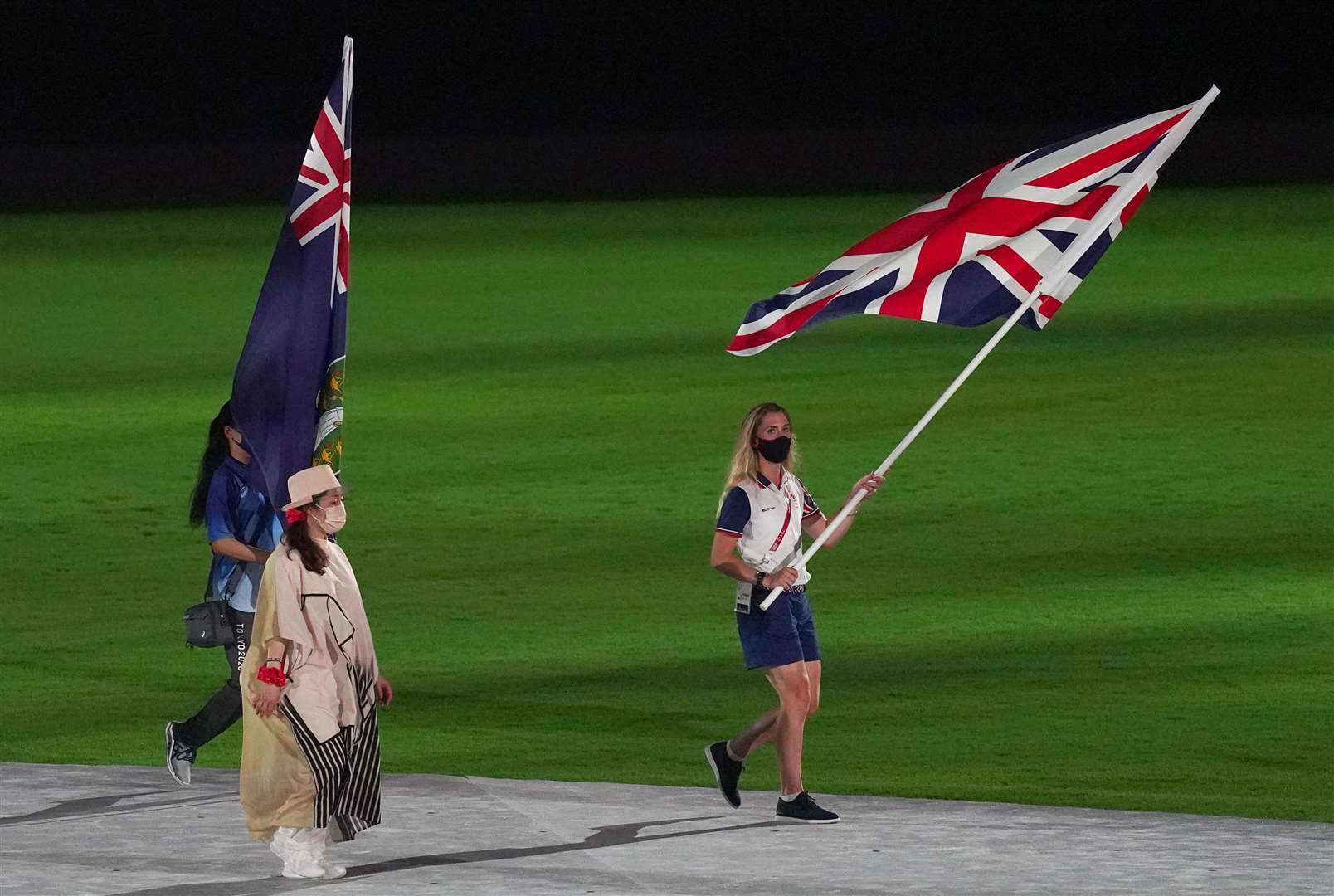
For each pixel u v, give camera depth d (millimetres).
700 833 32469
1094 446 68750
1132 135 37531
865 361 85250
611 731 41656
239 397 32812
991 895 28922
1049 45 178250
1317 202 130750
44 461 69062
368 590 53281
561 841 32000
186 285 109375
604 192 153000
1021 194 37688
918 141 171375
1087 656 46406
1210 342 87125
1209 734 40875
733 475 34219
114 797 34844
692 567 55125
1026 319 37406
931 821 33125
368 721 30094
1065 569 54156
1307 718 41875
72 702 44156
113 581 54656
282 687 29531
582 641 48438
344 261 32688
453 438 72188
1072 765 39000
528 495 63594
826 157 166000
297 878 29938
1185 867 30266
